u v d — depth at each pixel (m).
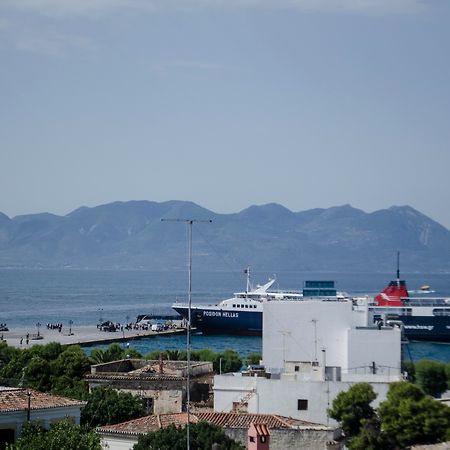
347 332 192.62
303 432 130.25
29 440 106.94
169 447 114.69
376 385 152.75
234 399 157.25
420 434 136.25
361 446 135.25
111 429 128.38
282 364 197.88
